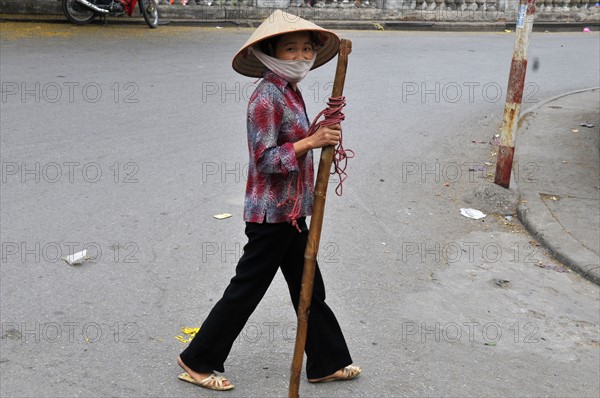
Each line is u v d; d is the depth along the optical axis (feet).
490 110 47.88
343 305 21.30
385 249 25.59
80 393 16.22
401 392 17.15
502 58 67.05
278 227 15.34
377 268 24.02
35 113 37.70
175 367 17.48
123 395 16.24
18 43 56.03
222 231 25.88
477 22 89.10
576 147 39.11
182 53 57.00
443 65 61.57
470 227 28.40
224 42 63.57
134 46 58.59
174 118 38.93
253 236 15.53
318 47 15.51
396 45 70.33
